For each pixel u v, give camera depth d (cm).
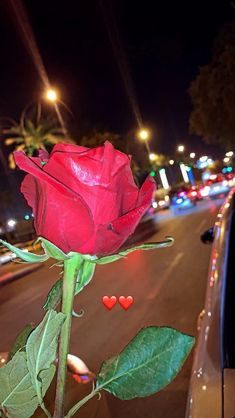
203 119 2886
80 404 64
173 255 1345
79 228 60
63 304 62
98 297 984
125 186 64
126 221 60
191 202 3350
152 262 1303
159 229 2344
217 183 3525
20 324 968
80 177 60
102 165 61
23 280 1583
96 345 689
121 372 63
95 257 62
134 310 820
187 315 741
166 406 436
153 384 63
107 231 59
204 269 1056
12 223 1672
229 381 207
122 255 62
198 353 249
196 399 203
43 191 61
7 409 61
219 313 265
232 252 309
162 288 962
